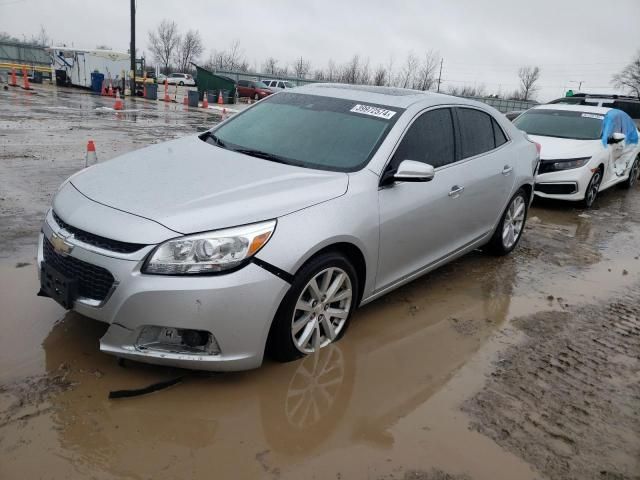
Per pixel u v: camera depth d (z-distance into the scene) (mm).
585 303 4777
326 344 3521
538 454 2744
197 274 2758
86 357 3150
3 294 3828
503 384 3354
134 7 29234
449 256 4621
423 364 3498
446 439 2791
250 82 39562
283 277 2943
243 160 3713
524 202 5785
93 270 2859
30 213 5738
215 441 2607
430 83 70812
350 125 4039
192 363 2852
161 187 3182
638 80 71688
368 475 2496
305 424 2797
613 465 2719
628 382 3506
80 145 10625
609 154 8867
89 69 31922
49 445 2469
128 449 2498
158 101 28359
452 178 4328
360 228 3393
